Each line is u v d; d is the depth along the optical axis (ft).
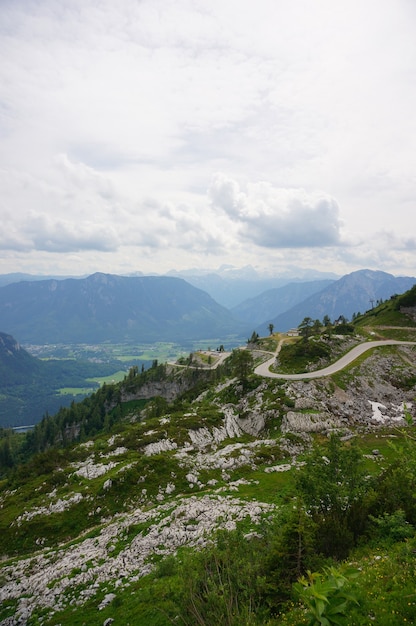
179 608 66.08
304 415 279.69
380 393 339.57
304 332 605.31
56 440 634.84
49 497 206.80
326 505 95.50
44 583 123.85
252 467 214.90
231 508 147.54
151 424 294.05
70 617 100.99
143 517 159.84
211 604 59.82
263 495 166.61
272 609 61.57
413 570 54.13
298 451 239.30
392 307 610.24
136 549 130.72
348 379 353.51
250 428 294.05
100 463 238.27
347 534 78.43
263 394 328.90
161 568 106.42
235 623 55.06
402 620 43.47
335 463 103.04
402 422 289.74
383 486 93.45
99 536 155.02
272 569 67.26
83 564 130.11
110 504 188.55
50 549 159.63
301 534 66.95
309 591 36.76
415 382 354.54
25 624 105.60
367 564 63.36
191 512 150.71
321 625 34.27
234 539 84.07
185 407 374.43
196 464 217.77
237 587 65.00
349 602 48.16
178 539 130.00
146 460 216.54
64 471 239.30
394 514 78.28
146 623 86.22
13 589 126.31
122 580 113.29
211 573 68.69
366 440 251.60
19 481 243.40
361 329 522.88
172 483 199.72
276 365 419.33
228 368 567.18
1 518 195.83
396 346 427.74
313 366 395.34
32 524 181.06
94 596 108.99
